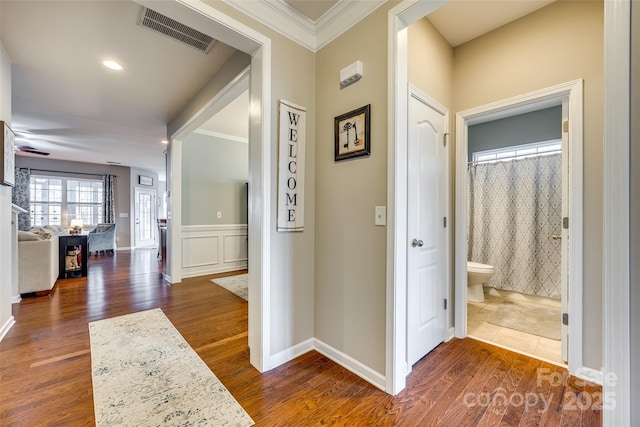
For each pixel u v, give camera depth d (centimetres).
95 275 475
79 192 793
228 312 298
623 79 91
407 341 187
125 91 334
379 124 172
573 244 182
